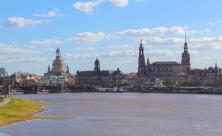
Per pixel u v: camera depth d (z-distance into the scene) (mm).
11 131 113812
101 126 128125
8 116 149000
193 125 132250
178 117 163000
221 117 162875
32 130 116062
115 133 112625
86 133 112000
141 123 138125
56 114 173625
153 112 191000
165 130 119125
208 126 129500
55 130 116750
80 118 155000
